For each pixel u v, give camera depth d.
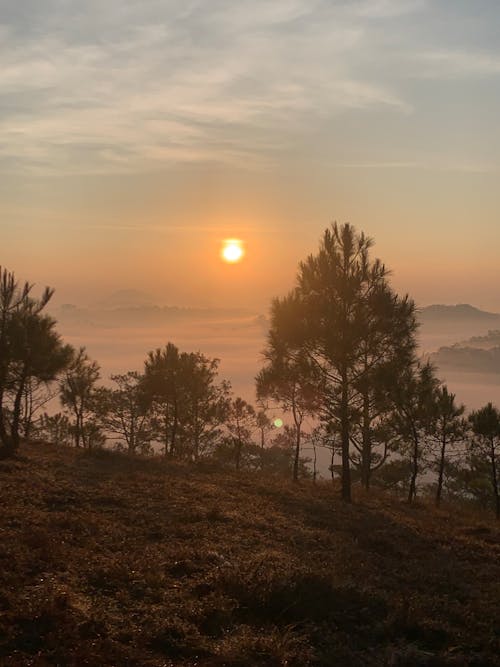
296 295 24.31
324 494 24.75
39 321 25.56
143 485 19.92
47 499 15.89
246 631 8.66
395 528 18.84
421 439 28.95
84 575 10.03
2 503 14.65
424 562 14.84
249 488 22.56
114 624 8.31
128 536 13.18
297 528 16.30
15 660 6.91
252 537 14.38
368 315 23.08
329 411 24.52
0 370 24.83
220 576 10.32
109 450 30.53
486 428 27.48
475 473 32.50
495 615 10.73
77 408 33.78
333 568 12.14
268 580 10.07
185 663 7.46
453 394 28.42
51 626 7.86
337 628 9.30
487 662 8.73
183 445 36.91
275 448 43.69
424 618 9.96
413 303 23.45
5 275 25.83
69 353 26.88
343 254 23.94
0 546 10.77
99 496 16.89
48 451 28.03
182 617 8.78
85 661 7.08
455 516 24.92
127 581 10.05
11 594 8.59
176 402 34.50
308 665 7.85
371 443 29.66
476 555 16.52
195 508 16.70
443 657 8.56
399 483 39.94
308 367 23.70
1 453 23.52
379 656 8.49
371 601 10.52
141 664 7.27
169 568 11.08
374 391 24.09
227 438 36.41
